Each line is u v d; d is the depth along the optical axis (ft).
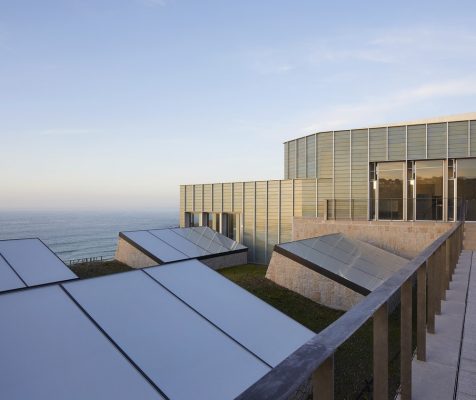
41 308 22.13
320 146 94.68
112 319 22.89
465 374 10.85
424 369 11.20
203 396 18.67
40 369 17.31
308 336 27.89
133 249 81.87
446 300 19.51
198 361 21.17
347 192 91.15
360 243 75.56
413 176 85.56
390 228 75.41
